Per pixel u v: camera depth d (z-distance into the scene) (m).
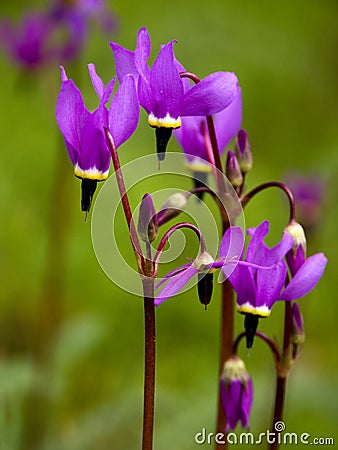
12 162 1.01
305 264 0.43
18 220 0.93
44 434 0.65
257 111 1.20
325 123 1.21
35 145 1.04
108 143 0.40
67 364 0.69
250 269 0.42
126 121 0.40
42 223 0.93
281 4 1.32
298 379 0.65
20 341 0.81
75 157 0.40
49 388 0.66
